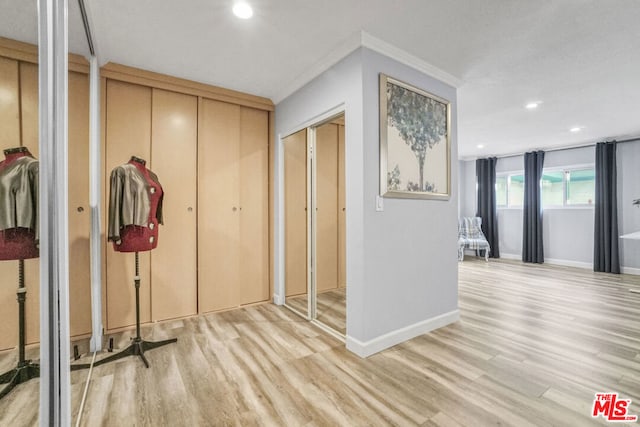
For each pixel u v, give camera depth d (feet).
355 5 6.13
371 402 5.49
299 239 11.88
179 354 7.33
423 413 5.18
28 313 3.25
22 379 3.17
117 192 6.81
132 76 8.83
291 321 9.60
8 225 3.04
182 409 5.29
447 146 9.45
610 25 6.73
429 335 8.52
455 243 9.77
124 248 6.97
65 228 4.01
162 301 9.45
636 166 16.85
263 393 5.75
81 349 6.03
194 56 8.19
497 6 6.15
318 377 6.31
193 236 9.95
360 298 7.31
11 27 3.16
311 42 7.52
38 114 3.35
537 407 5.35
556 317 10.02
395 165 7.93
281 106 11.01
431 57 8.21
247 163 11.16
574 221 19.33
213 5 6.14
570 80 9.61
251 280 11.21
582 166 18.94
